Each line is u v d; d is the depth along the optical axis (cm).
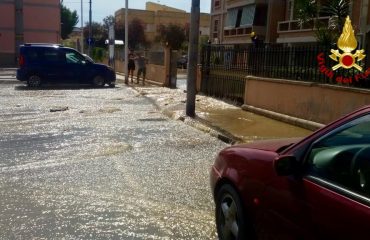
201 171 721
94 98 1791
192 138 998
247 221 379
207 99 1686
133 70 2803
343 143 310
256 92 1363
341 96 1001
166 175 693
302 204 312
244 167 390
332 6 1502
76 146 893
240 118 1248
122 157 808
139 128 1117
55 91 2052
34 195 589
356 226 264
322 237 290
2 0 5112
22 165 743
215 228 484
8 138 970
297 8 1725
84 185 635
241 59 1545
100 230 475
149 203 563
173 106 1503
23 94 1898
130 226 487
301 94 1140
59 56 2264
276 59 1312
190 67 1256
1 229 475
